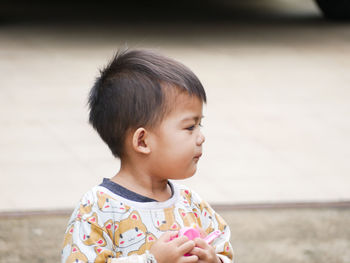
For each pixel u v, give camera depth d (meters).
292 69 12.73
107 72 2.64
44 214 6.02
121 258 2.41
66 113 9.38
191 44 14.68
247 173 7.37
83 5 20.53
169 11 19.69
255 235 5.83
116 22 17.34
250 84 11.48
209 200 6.54
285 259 5.40
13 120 8.95
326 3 18.41
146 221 2.55
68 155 7.69
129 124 2.52
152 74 2.52
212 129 8.91
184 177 2.59
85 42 14.53
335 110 10.12
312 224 6.12
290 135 8.83
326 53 14.29
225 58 13.44
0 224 5.78
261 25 17.59
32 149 7.84
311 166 7.70
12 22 16.91
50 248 5.41
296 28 17.27
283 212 6.35
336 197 6.77
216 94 10.71
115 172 7.21
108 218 2.52
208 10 20.11
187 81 2.52
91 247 2.46
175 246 2.37
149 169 2.58
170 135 2.51
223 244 2.79
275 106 10.21
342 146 8.48
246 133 8.82
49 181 6.86
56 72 11.74
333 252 5.57
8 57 12.81
